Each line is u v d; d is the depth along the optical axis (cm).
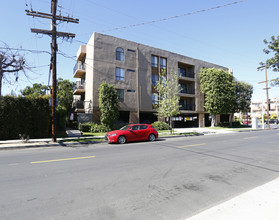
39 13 1222
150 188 431
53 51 1287
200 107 3150
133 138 1280
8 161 710
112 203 354
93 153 868
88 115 2061
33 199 371
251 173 550
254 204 318
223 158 748
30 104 1492
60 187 436
